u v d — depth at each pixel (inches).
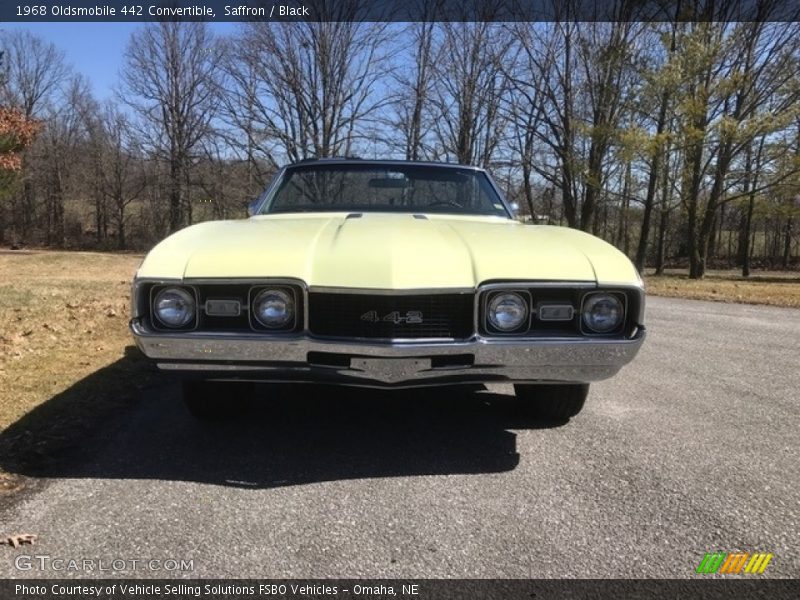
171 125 1553.9
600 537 96.9
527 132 1128.8
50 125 1975.9
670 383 195.5
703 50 785.6
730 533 98.6
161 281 110.1
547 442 138.6
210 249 115.3
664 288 630.5
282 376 113.0
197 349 110.5
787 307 449.4
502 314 111.1
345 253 113.6
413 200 169.5
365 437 139.7
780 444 139.4
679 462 127.9
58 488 110.6
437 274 110.3
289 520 100.7
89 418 147.5
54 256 997.2
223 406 143.3
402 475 119.5
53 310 301.4
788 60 844.0
